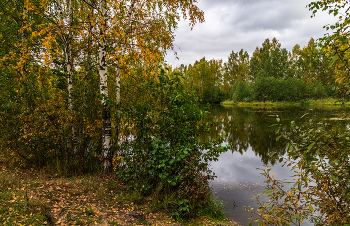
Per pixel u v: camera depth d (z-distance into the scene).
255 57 64.69
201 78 52.88
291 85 43.50
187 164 4.53
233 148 10.83
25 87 5.21
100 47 5.20
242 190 6.07
